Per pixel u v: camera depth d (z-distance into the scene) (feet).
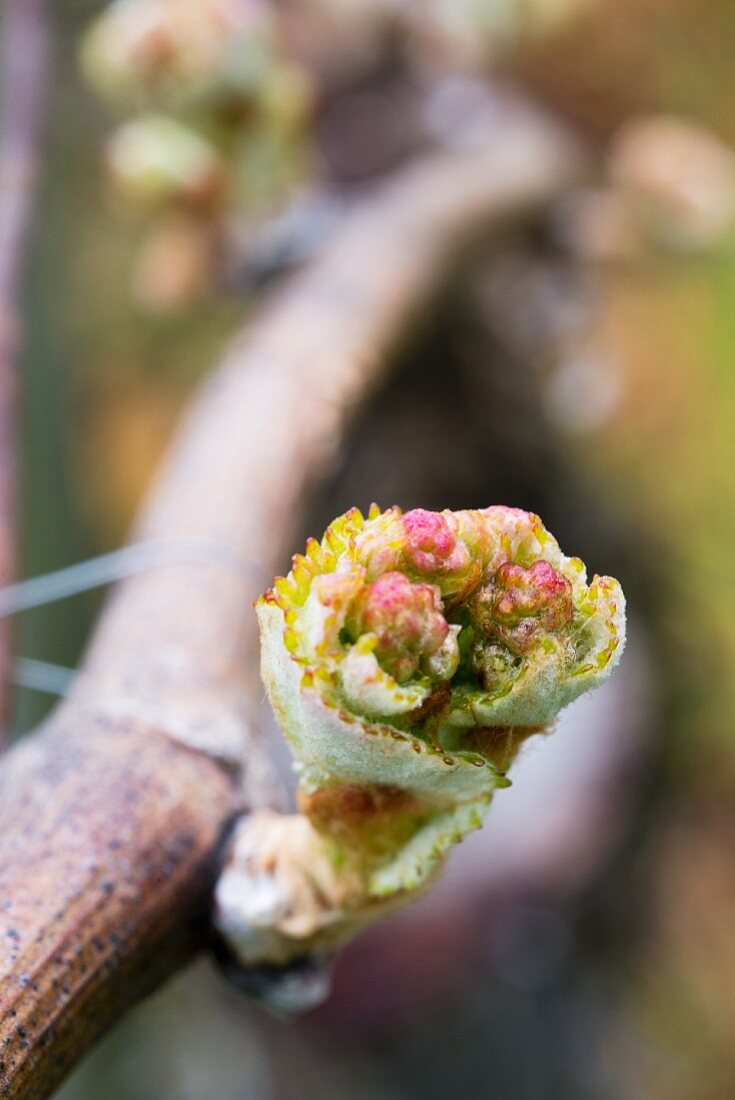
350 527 0.27
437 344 0.63
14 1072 0.29
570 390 0.67
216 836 0.32
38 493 0.63
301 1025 0.69
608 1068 0.74
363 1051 0.68
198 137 0.48
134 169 0.49
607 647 0.28
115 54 0.47
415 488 0.65
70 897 0.31
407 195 0.60
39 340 0.64
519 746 0.29
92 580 0.39
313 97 0.64
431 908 0.66
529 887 0.67
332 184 0.63
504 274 0.63
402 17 0.64
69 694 0.36
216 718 0.34
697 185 0.65
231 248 0.54
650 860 0.75
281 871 0.31
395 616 0.27
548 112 0.68
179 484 0.43
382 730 0.27
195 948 0.32
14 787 0.32
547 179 0.63
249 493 0.42
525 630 0.27
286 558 0.43
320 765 0.29
